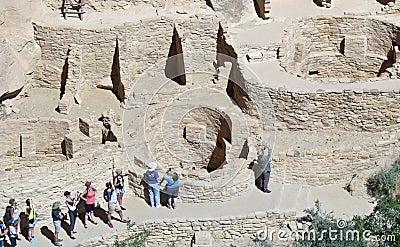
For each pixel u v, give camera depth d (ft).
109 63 117.29
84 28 115.24
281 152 105.70
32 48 116.57
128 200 103.65
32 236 97.71
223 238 99.91
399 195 102.53
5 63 112.37
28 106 115.75
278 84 110.73
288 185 105.60
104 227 99.55
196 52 118.52
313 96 108.78
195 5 120.57
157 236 100.12
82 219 100.48
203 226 99.55
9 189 98.12
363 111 109.29
